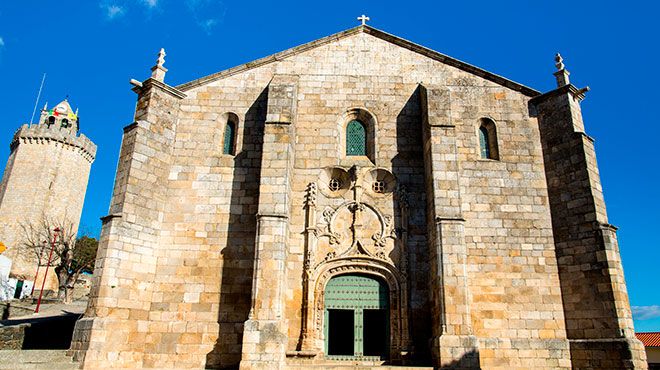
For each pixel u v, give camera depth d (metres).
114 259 19.58
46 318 31.27
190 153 23.05
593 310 19.50
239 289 20.78
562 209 21.52
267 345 18.20
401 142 23.45
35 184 66.56
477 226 21.69
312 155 23.16
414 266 21.28
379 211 22.11
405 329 20.09
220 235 21.64
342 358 20.31
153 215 21.48
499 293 20.61
